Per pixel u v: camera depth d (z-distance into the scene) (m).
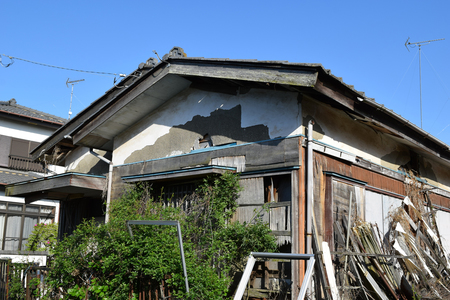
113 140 9.94
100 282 6.26
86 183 9.25
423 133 8.23
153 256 5.56
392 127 7.59
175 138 8.49
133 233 6.09
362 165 7.87
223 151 7.44
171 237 5.79
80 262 6.56
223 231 6.60
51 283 6.80
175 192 7.91
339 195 6.95
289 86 6.30
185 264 5.18
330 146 6.93
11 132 19.28
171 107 8.73
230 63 6.89
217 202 6.86
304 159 6.46
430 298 6.06
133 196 8.14
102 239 6.39
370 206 7.98
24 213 17.92
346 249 6.31
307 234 6.12
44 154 11.34
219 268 6.51
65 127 10.39
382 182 8.52
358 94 6.29
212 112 7.93
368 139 8.35
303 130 6.55
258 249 6.29
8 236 17.30
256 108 7.20
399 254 6.74
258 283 6.46
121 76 9.84
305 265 6.17
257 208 6.70
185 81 8.25
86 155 11.56
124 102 8.56
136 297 5.84
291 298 6.00
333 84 6.14
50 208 18.72
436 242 7.84
